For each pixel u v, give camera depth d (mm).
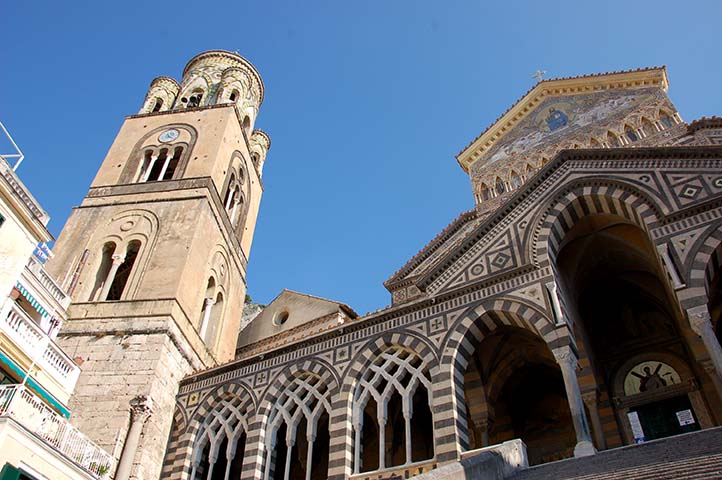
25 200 24078
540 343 27625
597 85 39000
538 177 27766
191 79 53750
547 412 29578
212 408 29719
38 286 28844
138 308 33000
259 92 57281
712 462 11953
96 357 30766
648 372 27984
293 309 42594
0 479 18844
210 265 39625
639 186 24750
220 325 40062
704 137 31672
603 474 14133
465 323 24812
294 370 28156
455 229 37875
